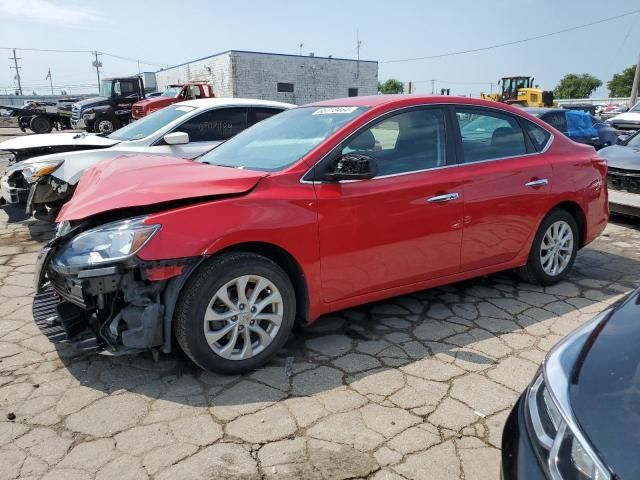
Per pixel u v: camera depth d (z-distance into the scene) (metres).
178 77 45.91
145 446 2.59
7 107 29.06
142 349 3.04
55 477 2.38
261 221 3.12
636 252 6.05
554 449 1.70
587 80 87.81
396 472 2.45
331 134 3.54
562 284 4.89
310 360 3.44
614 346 2.01
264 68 37.00
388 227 3.59
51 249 3.08
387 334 3.82
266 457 2.53
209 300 3.01
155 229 2.88
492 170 4.10
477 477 2.43
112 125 20.80
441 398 3.03
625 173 7.29
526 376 3.28
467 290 4.70
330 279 3.44
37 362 3.37
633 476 1.47
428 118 3.94
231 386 3.12
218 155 4.14
